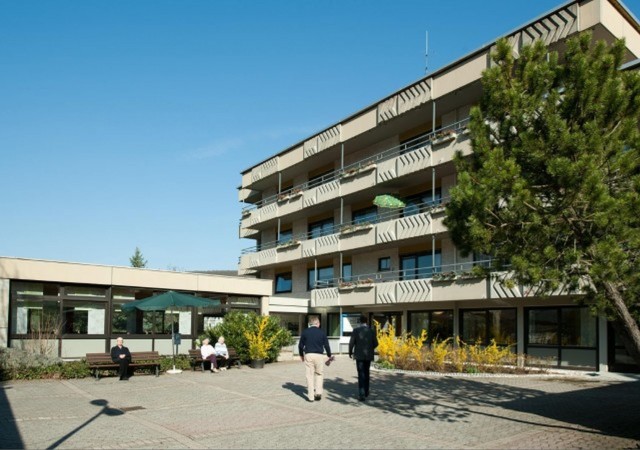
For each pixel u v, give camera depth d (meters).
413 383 16.06
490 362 19.20
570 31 18.97
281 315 32.97
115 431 9.25
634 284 7.89
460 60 23.98
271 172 39.25
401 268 29.27
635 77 8.05
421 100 25.97
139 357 19.06
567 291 8.42
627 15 19.19
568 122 8.16
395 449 7.99
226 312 25.34
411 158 26.31
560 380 17.17
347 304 29.73
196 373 19.47
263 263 38.75
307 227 37.81
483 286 21.98
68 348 20.36
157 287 23.14
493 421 10.12
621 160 7.71
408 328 28.45
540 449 7.97
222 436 8.88
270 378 17.78
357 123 30.64
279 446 8.20
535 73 8.45
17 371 17.06
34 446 8.13
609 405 12.07
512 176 7.87
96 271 21.38
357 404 12.16
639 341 8.00
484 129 8.75
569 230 7.95
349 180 30.86
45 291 20.27
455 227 8.91
